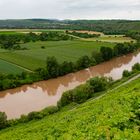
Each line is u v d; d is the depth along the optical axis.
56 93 79.44
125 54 139.88
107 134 16.09
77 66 106.19
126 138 15.08
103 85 69.69
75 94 62.38
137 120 18.03
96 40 177.12
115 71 105.56
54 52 133.75
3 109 65.94
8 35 178.38
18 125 51.78
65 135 18.89
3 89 83.12
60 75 98.75
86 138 16.62
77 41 173.00
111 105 25.23
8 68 100.88
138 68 91.12
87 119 23.19
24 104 69.56
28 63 109.12
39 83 91.19
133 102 22.73
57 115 47.31
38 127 35.84
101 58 120.06
